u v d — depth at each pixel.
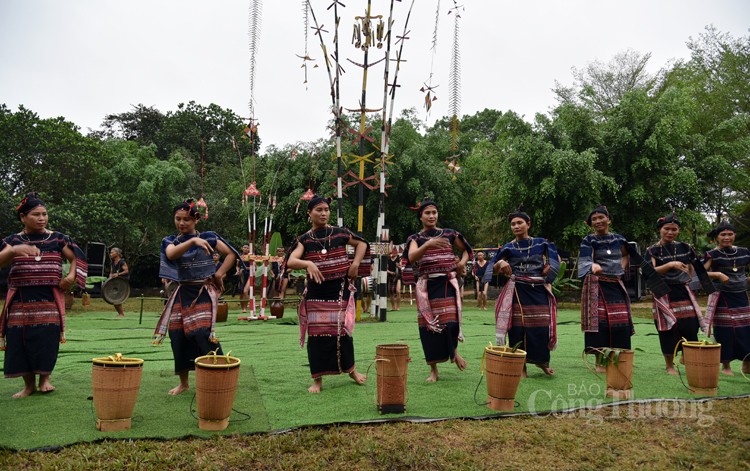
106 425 3.82
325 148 21.75
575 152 18.33
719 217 23.23
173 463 3.36
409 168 21.98
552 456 3.61
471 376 5.68
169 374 5.69
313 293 5.16
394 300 15.44
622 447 3.77
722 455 3.66
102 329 9.62
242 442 3.70
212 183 30.14
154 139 40.44
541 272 5.86
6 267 5.05
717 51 23.98
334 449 3.61
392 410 4.29
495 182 21.88
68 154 21.62
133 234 22.70
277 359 6.60
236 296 18.69
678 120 19.38
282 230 23.23
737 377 5.92
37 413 4.22
